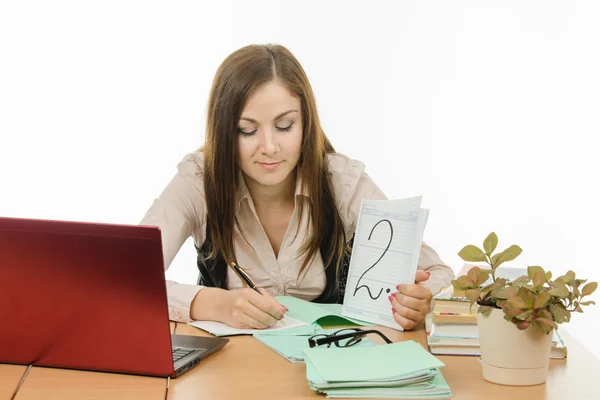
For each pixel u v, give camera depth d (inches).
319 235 80.5
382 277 67.4
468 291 50.2
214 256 81.4
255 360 55.9
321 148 78.4
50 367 53.9
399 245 67.1
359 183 83.5
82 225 49.0
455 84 152.2
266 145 70.0
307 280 82.2
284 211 82.0
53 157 156.0
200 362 55.3
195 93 155.3
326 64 152.3
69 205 156.8
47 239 49.7
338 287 83.1
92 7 153.7
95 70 154.9
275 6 152.7
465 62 151.6
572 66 149.8
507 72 151.2
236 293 65.7
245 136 71.6
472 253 51.7
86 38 154.3
